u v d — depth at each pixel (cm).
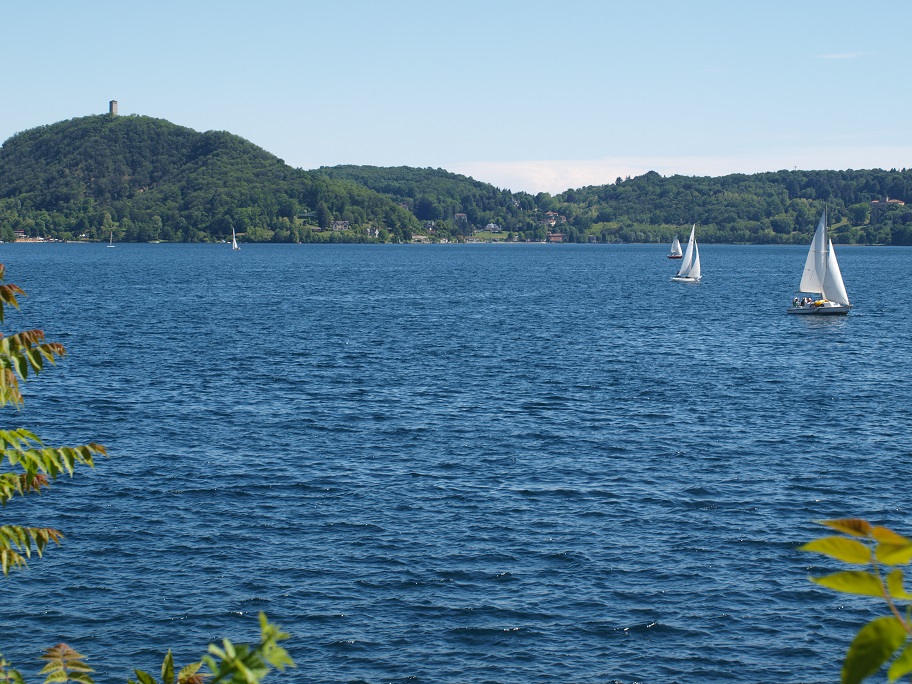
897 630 461
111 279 19275
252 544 3347
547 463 4391
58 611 2831
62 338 9044
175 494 3884
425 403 5816
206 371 7050
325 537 3412
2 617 2788
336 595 2942
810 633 2742
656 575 3106
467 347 8612
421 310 12669
